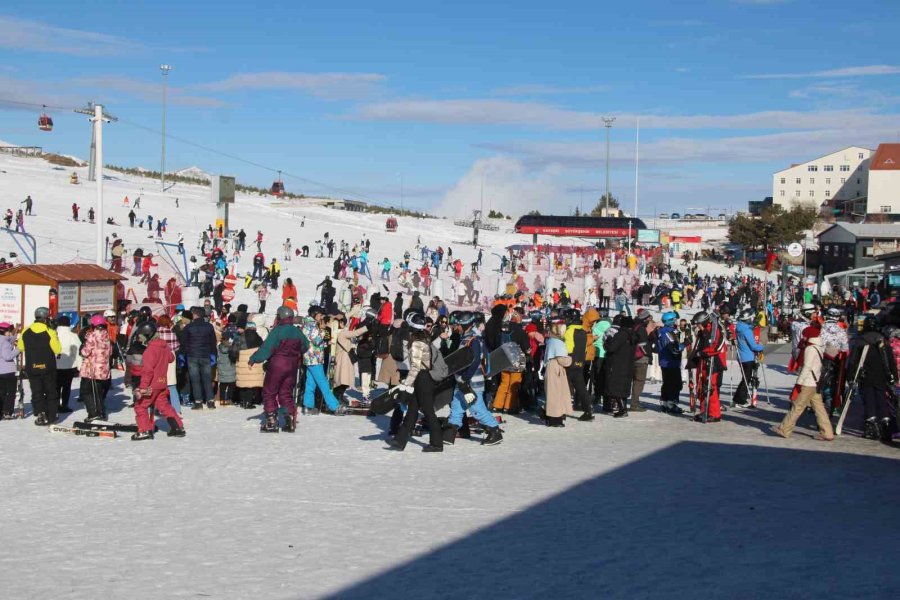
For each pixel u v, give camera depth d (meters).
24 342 14.52
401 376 18.28
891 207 119.50
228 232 60.09
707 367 15.80
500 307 16.48
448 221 125.69
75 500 9.48
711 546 7.86
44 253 42.47
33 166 105.00
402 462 11.73
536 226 105.62
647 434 14.32
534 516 8.88
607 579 6.88
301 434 14.00
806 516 9.00
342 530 8.29
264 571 7.04
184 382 17.61
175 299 32.03
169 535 8.09
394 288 48.47
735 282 64.62
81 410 16.66
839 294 47.12
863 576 6.97
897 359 13.71
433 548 7.73
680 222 150.25
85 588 6.58
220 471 11.04
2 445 12.86
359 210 129.38
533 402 17.22
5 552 7.54
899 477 11.05
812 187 141.88
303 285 45.88
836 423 15.72
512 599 6.41
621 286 51.97
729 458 12.22
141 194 84.19
